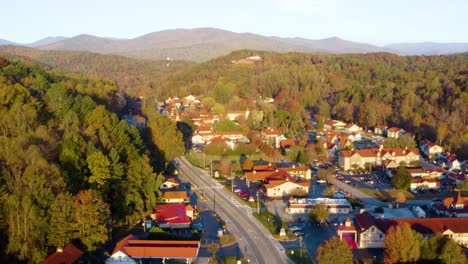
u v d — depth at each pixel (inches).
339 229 3516.2
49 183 3090.6
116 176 3757.4
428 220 3540.8
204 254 3250.5
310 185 5182.1
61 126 4205.2
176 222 3754.9
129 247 3083.2
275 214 4158.5
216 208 4313.5
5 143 3361.2
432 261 2970.0
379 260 3142.2
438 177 5418.3
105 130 4424.2
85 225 3002.0
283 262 3149.6
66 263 2755.9
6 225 2854.3
